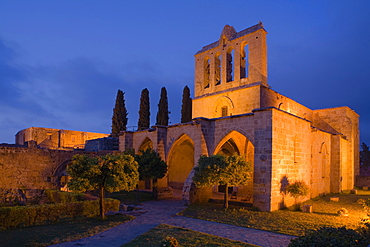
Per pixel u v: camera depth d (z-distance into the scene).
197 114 31.42
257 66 26.52
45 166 25.48
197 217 16.28
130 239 11.68
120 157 15.64
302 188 19.11
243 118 20.47
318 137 26.02
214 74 30.62
